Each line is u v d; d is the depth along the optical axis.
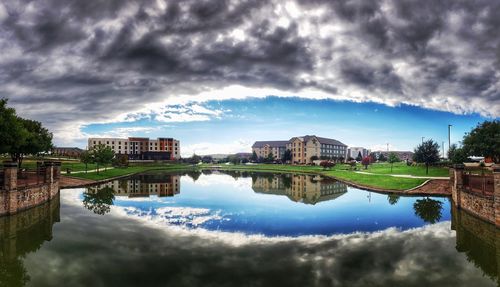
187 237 22.88
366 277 16.25
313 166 136.50
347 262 18.27
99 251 19.70
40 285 15.16
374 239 23.02
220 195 46.91
